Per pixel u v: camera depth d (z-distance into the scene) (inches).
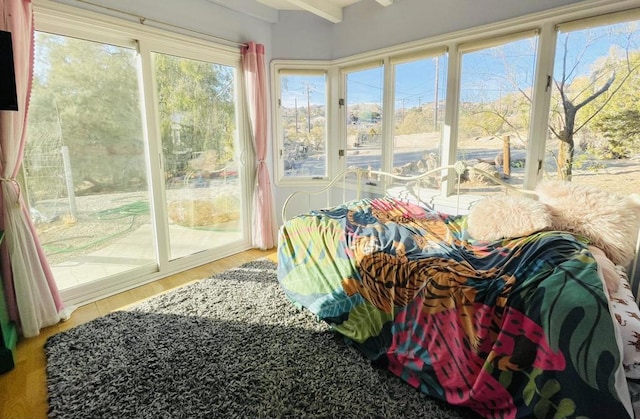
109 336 73.5
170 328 76.5
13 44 67.4
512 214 69.5
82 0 80.6
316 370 62.0
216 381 59.3
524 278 47.3
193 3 105.0
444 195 109.7
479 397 47.8
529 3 84.4
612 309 41.1
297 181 144.9
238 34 120.0
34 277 75.8
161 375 61.0
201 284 100.8
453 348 52.7
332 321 74.4
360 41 124.6
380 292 65.3
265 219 133.3
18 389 58.6
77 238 90.4
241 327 76.8
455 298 52.6
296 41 132.8
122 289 99.3
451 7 99.3
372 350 65.5
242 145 128.8
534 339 42.6
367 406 53.6
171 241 111.7
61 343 71.1
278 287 98.3
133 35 92.1
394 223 84.4
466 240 74.3
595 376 37.3
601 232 61.1
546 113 86.7
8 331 68.6
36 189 81.7
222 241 128.3
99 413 52.8
